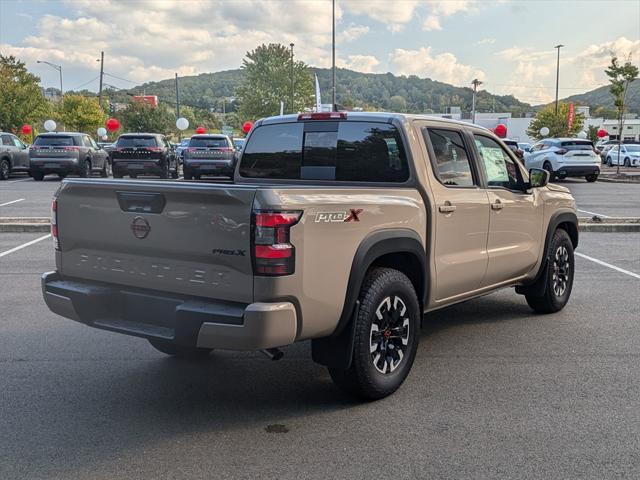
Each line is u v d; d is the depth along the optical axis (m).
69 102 55.25
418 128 5.02
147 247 4.08
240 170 5.80
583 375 5.02
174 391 4.68
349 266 4.10
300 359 5.46
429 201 4.86
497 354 5.56
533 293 6.78
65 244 4.54
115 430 4.01
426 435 3.95
